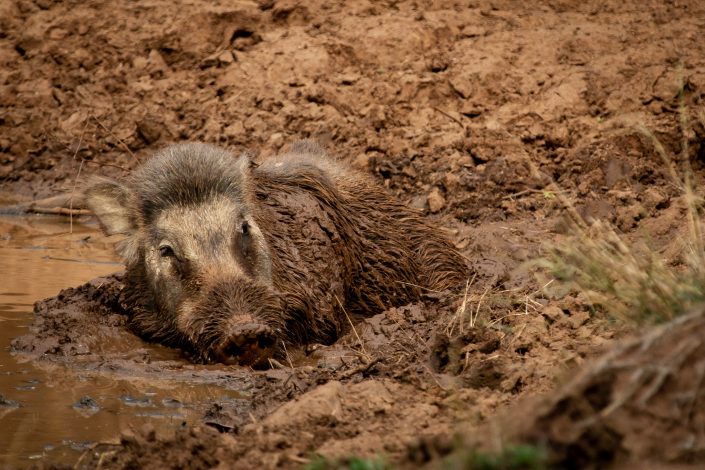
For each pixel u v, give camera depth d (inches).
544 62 877.8
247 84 926.4
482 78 860.0
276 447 293.3
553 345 371.2
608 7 987.3
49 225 774.5
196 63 978.7
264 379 402.9
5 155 920.3
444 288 550.3
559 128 769.6
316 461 265.7
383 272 546.0
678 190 665.6
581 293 414.3
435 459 239.1
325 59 925.8
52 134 932.0
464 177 729.6
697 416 231.3
